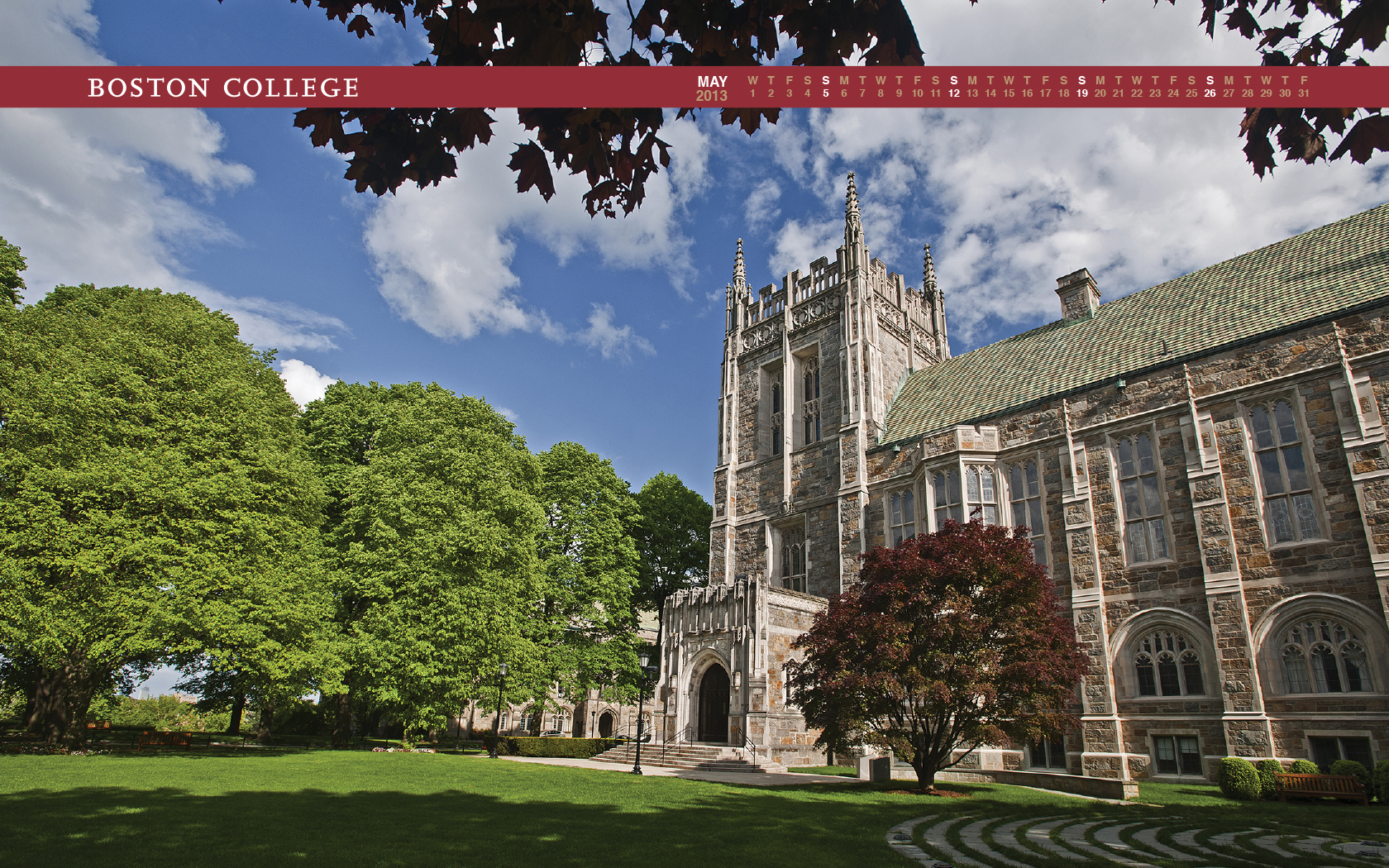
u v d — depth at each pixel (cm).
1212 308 3003
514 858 1003
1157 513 2730
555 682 4125
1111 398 2961
